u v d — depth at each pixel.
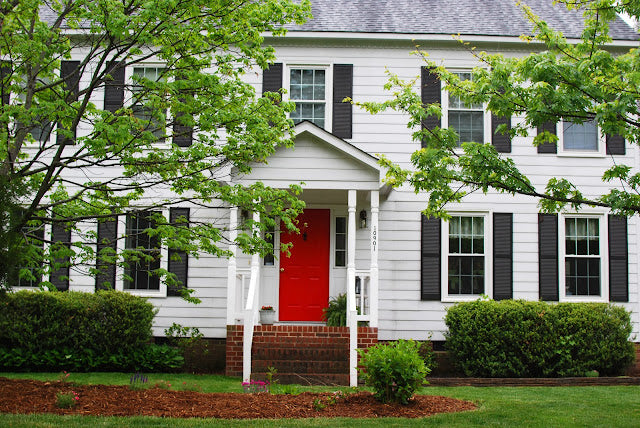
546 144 13.16
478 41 13.05
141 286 12.84
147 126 7.90
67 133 7.00
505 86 7.16
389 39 13.07
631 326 11.81
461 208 13.05
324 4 14.23
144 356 11.65
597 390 10.10
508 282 12.92
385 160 8.30
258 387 8.59
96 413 6.87
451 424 7.01
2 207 6.90
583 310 11.63
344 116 13.04
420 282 12.88
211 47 8.55
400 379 7.93
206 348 12.52
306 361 10.56
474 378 10.98
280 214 8.73
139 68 12.96
